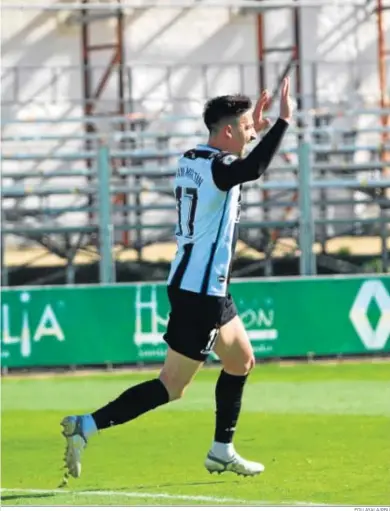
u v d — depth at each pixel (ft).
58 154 231.71
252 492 79.97
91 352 162.40
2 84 263.70
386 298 167.53
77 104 266.77
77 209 222.48
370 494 78.64
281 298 165.07
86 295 162.50
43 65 265.75
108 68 261.44
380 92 271.49
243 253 249.75
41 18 265.13
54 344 161.89
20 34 264.31
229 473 87.92
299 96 257.55
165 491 81.30
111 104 268.62
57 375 163.94
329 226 260.83
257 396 134.82
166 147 259.39
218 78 273.13
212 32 272.10
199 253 76.38
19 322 161.48
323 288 165.99
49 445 105.09
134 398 76.79
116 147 257.55
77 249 226.58
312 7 273.54
